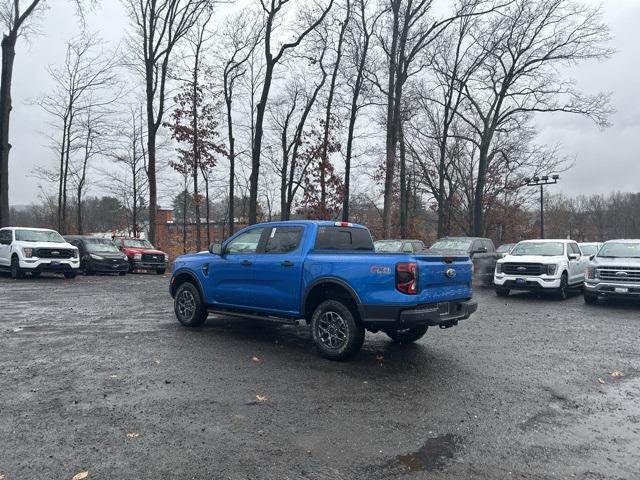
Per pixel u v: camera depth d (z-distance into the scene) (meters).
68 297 13.36
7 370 5.98
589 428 4.36
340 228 7.56
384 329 6.56
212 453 3.77
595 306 12.91
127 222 52.66
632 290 12.32
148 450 3.80
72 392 5.16
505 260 14.87
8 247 18.80
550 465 3.63
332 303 6.59
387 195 28.30
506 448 3.92
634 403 5.05
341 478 3.41
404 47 27.45
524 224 51.84
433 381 5.72
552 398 5.18
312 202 31.52
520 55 34.06
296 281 7.01
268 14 24.98
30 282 17.64
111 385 5.41
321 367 6.28
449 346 7.66
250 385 5.48
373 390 5.36
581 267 15.91
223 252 8.20
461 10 27.88
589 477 3.45
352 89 30.67
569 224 74.31
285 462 3.64
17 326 8.94
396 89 27.81
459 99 36.78
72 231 43.75
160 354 6.85
